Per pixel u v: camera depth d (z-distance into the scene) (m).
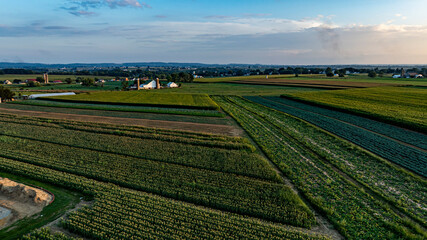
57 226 19.30
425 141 37.06
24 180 26.16
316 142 38.19
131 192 23.25
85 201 22.47
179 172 27.38
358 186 24.67
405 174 26.88
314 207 21.39
